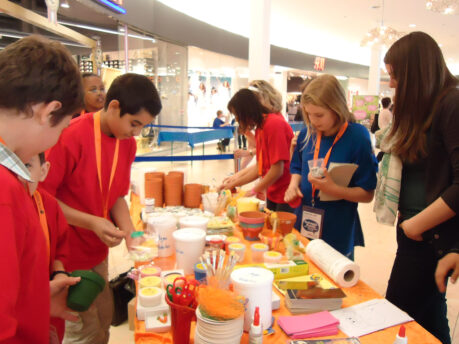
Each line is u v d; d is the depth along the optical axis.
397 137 1.44
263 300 1.04
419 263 1.47
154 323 1.10
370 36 8.87
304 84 1.98
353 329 1.08
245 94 2.23
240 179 2.49
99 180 1.55
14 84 0.65
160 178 2.37
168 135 5.20
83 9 5.86
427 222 1.24
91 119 1.53
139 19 7.41
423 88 1.34
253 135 3.11
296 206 2.02
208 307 0.89
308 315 1.12
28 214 0.71
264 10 5.11
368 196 1.79
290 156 2.39
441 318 1.51
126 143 1.67
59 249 1.14
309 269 1.47
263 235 1.73
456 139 1.21
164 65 9.25
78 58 6.11
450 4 4.75
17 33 4.18
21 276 0.71
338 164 1.71
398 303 1.55
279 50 13.89
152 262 1.50
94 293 0.99
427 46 1.34
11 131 0.68
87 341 1.72
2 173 0.66
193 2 9.92
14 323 0.62
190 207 2.30
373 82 13.87
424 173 1.44
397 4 9.07
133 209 2.31
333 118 1.75
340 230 1.87
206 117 12.66
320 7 9.52
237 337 0.91
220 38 11.02
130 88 1.37
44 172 0.93
